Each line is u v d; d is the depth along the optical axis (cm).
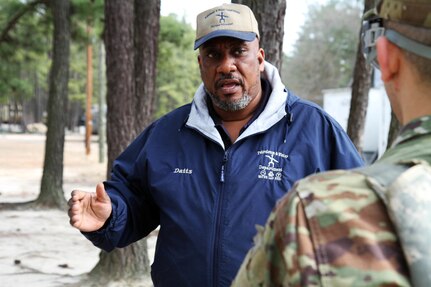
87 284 516
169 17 1087
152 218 210
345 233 74
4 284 525
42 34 1143
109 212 180
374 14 95
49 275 562
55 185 1002
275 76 201
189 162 194
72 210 175
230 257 181
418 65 82
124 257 521
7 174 1600
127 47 528
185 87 3020
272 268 80
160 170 196
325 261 73
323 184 80
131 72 534
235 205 184
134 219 201
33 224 848
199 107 198
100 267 530
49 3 1054
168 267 190
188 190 190
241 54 193
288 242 76
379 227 74
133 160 212
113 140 529
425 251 70
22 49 1165
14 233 778
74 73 4441
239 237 182
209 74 194
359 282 71
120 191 201
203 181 190
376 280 70
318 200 77
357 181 79
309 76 3509
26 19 1107
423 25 81
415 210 72
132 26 536
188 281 185
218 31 190
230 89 192
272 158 189
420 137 82
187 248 186
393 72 87
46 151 1004
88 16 1004
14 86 1238
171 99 3139
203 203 187
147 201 206
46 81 3531
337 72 3475
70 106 5100
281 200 84
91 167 1873
